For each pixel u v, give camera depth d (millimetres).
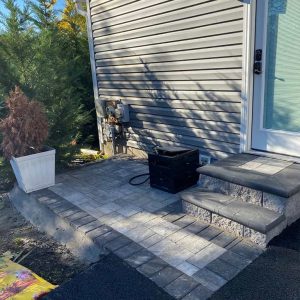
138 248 2445
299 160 3008
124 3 4480
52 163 3865
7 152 3639
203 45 3600
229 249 2359
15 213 3713
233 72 3373
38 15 5648
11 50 4297
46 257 2713
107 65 5160
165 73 4180
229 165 3027
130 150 5227
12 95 3639
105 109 5367
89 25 5266
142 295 1978
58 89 4742
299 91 2979
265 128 3285
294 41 2906
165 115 4375
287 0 2869
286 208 2453
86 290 2061
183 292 1969
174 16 3826
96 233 2693
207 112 3787
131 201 3332
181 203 3188
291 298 1865
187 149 3574
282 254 2246
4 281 2195
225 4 3266
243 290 1950
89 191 3686
